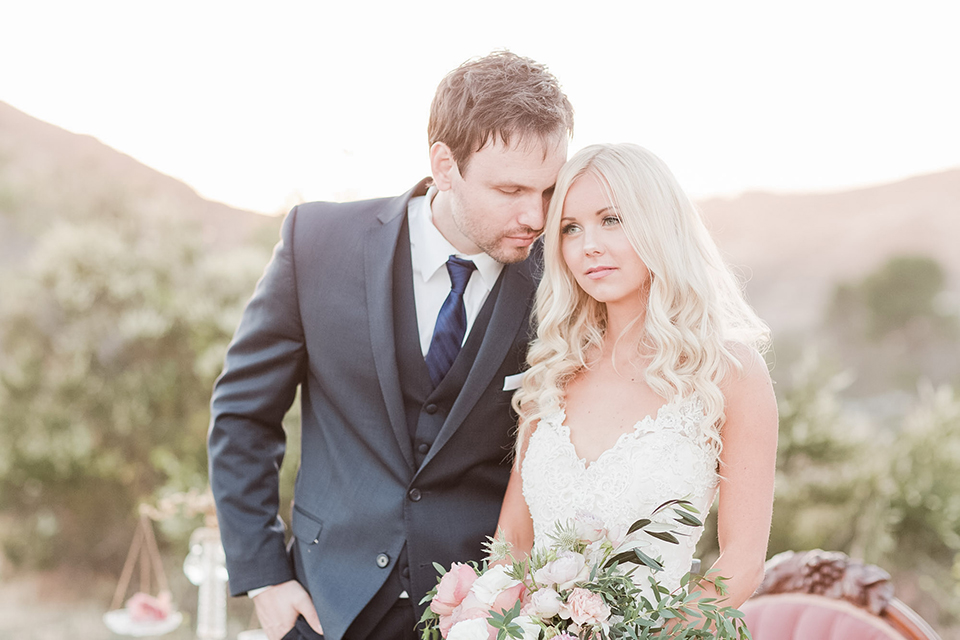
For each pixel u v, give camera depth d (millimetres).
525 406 1693
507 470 1782
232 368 1829
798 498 4453
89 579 6004
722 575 1437
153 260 6055
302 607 1729
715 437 1475
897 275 7547
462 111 1583
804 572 1923
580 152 1563
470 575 1305
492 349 1711
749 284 8453
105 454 5973
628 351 1619
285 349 1810
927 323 7262
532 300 1772
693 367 1516
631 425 1528
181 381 5961
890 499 4371
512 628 1123
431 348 1741
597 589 1195
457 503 1726
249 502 1775
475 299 1767
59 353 5980
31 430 5945
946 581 4309
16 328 5992
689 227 1566
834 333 7570
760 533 1463
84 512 6059
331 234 1805
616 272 1540
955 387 5977
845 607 1851
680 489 1456
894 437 4617
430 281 1767
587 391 1628
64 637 5500
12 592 5941
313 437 1842
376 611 1682
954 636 4285
